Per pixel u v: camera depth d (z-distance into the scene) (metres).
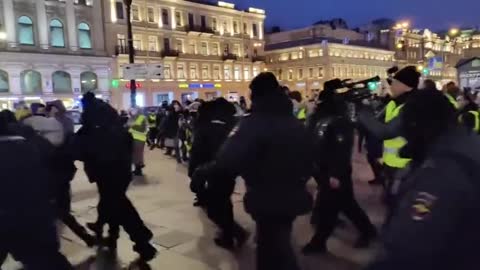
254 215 3.12
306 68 60.47
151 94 43.22
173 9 45.53
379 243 1.59
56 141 5.66
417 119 1.63
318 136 4.38
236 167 2.97
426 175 1.46
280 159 2.98
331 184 4.48
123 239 5.40
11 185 2.89
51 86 35.69
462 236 1.36
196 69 47.94
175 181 9.07
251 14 54.78
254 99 3.06
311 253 4.54
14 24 33.84
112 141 4.55
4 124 3.20
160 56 44.06
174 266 4.43
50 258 3.12
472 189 1.37
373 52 66.81
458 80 19.02
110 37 40.00
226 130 4.75
